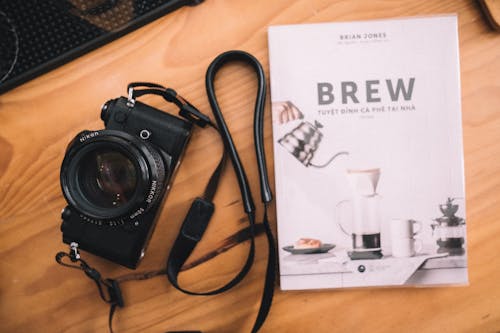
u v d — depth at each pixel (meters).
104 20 0.71
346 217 0.70
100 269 0.72
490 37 0.71
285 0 0.71
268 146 0.72
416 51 0.70
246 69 0.72
